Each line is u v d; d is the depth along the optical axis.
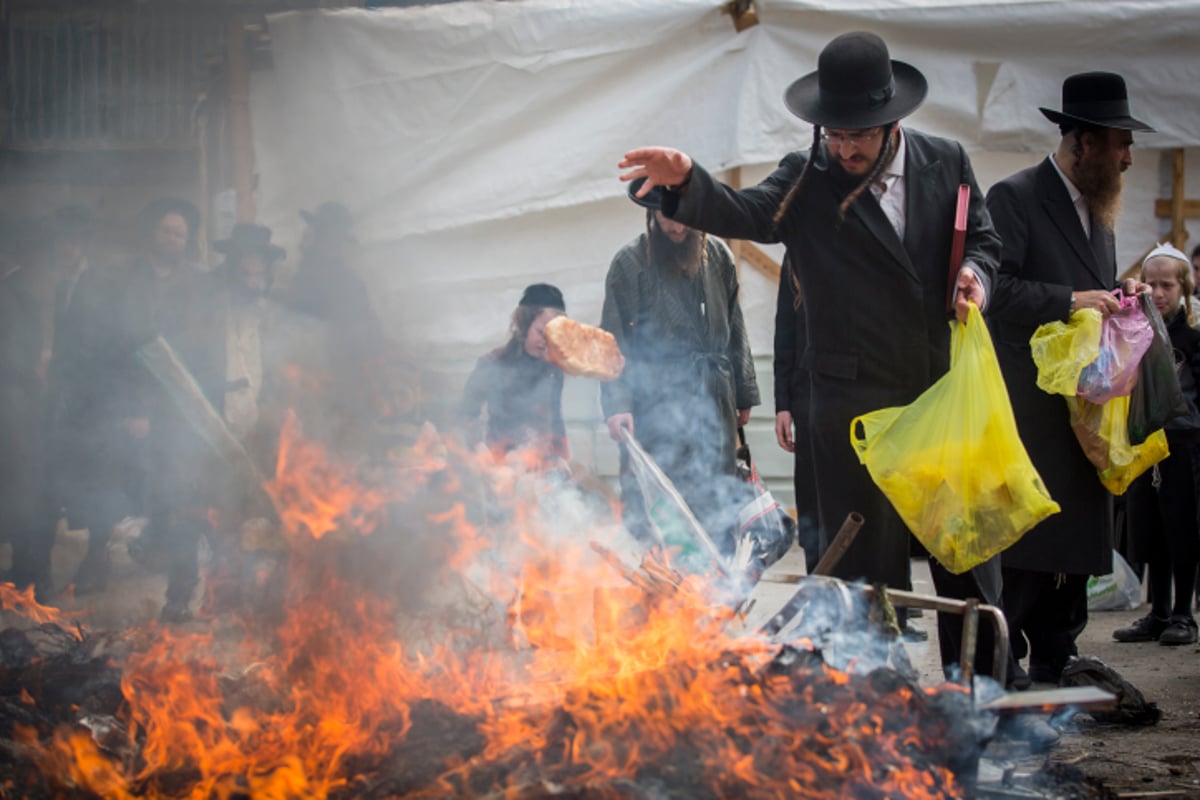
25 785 2.84
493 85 9.08
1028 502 3.48
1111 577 6.95
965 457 3.52
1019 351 4.62
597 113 9.06
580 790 2.54
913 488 3.58
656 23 8.88
